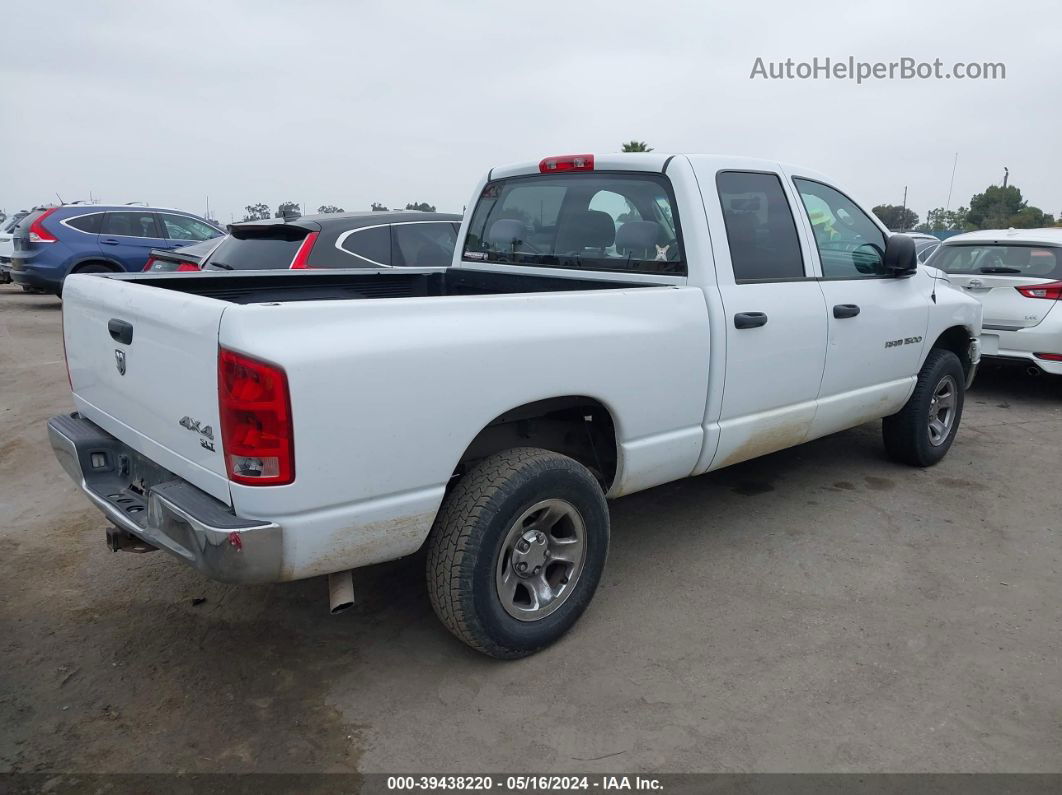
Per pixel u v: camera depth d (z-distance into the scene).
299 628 3.39
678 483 5.14
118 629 3.37
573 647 3.26
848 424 4.68
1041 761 2.61
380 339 2.51
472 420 2.76
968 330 5.48
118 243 12.88
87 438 3.23
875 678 3.05
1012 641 3.32
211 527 2.38
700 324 3.52
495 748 2.66
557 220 4.27
